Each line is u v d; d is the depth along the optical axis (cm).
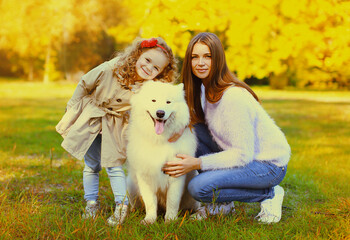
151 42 304
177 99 287
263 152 302
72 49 2583
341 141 718
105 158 296
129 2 657
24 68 3294
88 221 268
